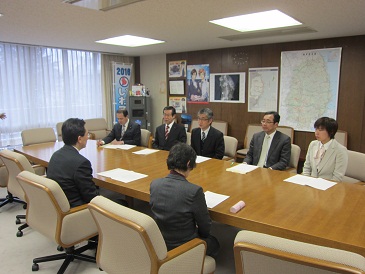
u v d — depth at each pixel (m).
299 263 1.02
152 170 2.62
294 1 2.57
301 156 4.60
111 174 2.49
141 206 3.34
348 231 1.49
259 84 5.19
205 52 5.75
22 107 5.19
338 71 4.43
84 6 2.70
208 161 2.95
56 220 1.97
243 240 1.14
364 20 3.27
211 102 5.82
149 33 3.99
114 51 5.92
